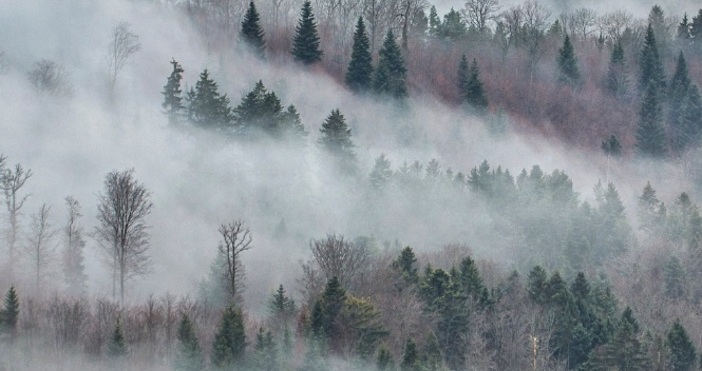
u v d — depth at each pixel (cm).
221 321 14850
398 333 15462
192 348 14138
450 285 16150
